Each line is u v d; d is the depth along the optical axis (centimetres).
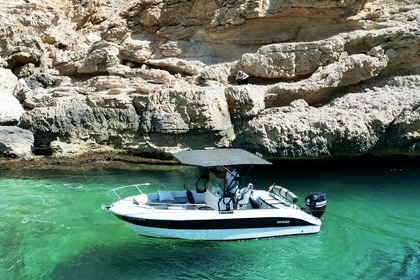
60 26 2327
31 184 1410
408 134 1477
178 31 2050
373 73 1691
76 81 2084
